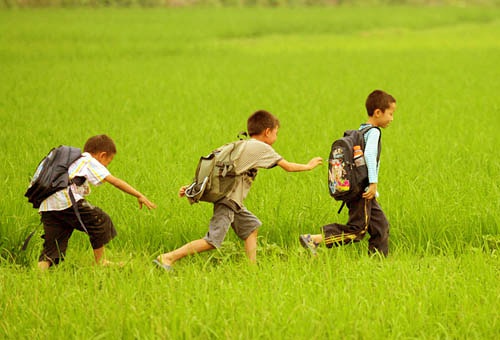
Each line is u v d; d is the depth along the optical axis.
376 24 97.06
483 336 8.79
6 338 8.77
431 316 9.13
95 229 11.47
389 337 8.59
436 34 82.94
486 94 33.19
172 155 18.86
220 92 35.12
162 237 13.12
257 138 11.80
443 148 19.67
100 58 53.84
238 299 9.50
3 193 14.75
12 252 12.59
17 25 84.00
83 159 11.30
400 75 42.06
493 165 17.20
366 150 11.50
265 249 12.23
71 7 124.50
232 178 11.33
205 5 140.50
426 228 13.05
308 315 8.88
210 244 11.36
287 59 53.88
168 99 32.59
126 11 118.19
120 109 29.27
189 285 10.16
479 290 9.82
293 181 16.09
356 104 30.86
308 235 11.88
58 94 33.84
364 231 11.91
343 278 10.35
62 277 10.72
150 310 9.32
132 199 14.61
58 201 11.20
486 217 13.36
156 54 57.88
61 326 8.92
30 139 21.38
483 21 109.81
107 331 8.73
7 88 35.50
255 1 145.50
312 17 107.44
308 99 32.38
